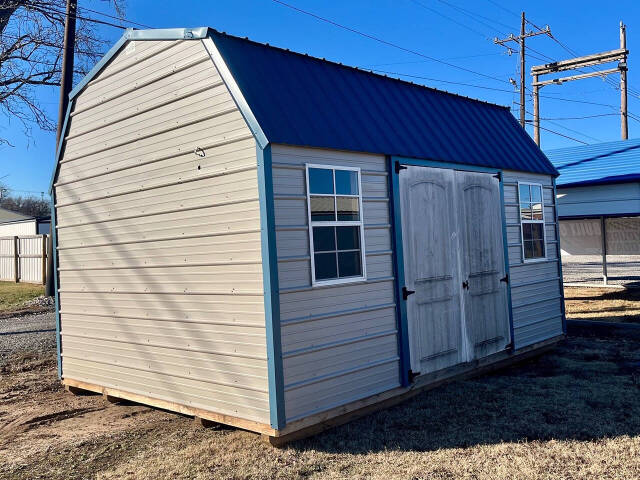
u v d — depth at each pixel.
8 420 6.47
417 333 6.57
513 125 9.52
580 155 17.23
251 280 5.25
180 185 5.98
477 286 7.59
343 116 6.11
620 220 17.67
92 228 7.13
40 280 21.73
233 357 5.42
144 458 5.09
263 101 5.38
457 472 4.51
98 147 7.05
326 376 5.49
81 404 7.04
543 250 9.37
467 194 7.56
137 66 6.52
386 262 6.32
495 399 6.49
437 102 7.95
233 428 5.80
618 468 4.47
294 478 4.52
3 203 78.25
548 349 9.30
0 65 18.47
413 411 6.10
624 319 11.99
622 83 25.44
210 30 5.63
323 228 5.66
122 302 6.70
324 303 5.55
